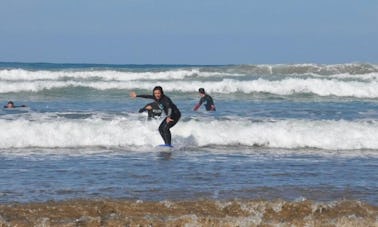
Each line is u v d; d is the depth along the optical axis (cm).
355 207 1065
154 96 1880
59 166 1498
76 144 1873
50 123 1958
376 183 1326
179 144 1916
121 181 1298
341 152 1838
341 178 1384
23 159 1608
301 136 1964
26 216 959
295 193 1198
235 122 2091
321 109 2812
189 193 1176
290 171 1471
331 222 958
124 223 928
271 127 2020
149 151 1784
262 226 927
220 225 927
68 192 1170
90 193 1161
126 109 2656
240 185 1271
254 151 1823
